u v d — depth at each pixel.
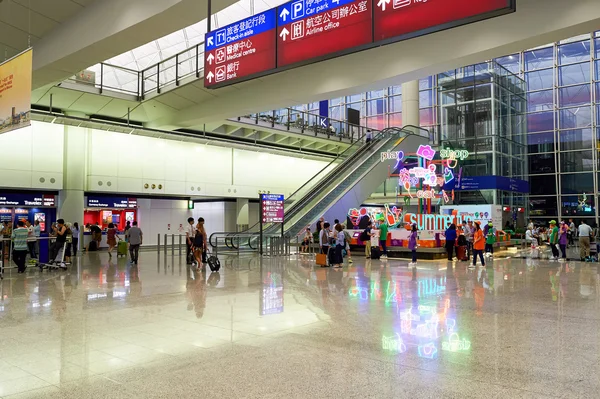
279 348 5.68
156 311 8.02
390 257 19.45
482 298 9.23
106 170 23.61
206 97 20.70
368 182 24.72
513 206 34.53
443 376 4.60
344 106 46.44
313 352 5.49
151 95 20.56
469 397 4.05
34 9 13.52
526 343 5.85
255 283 11.54
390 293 9.91
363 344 5.82
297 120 29.72
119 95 20.28
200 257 15.27
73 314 7.79
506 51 13.25
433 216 21.22
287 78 18.36
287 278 12.55
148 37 13.03
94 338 6.21
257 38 10.74
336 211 22.66
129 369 4.93
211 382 4.50
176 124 22.67
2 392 4.29
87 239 24.00
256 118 26.58
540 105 38.75
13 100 11.32
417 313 7.75
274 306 8.43
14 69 11.35
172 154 26.19
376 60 15.94
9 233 20.89
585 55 36.94
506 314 7.66
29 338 6.22
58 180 22.09
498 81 33.38
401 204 35.31
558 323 7.00
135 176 24.61
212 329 6.69
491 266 16.08
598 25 11.41
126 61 28.33
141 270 14.67
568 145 37.53
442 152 22.95
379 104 44.59
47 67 15.21
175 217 27.42
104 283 11.61
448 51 14.05
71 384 4.48
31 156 21.30
